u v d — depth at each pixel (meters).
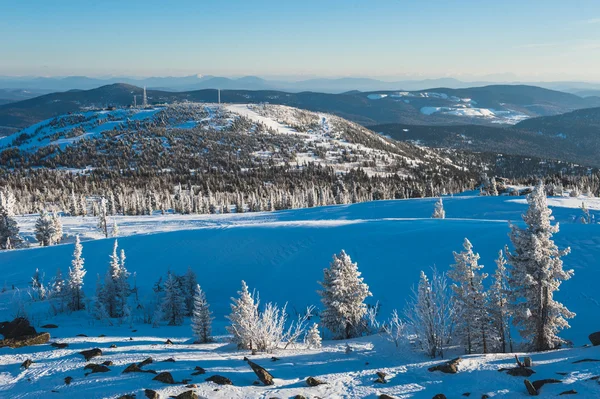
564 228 25.11
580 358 9.27
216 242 35.34
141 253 35.69
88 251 38.22
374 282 24.20
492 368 8.82
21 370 8.85
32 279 32.06
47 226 63.00
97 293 22.34
